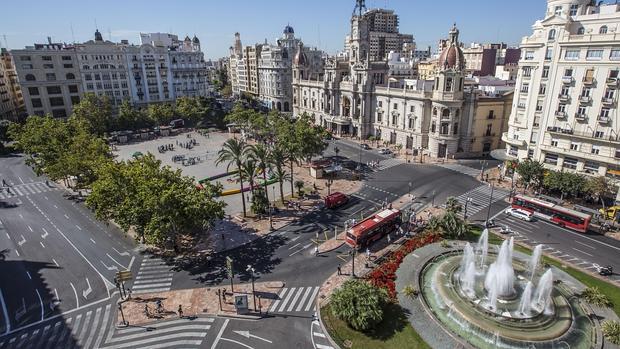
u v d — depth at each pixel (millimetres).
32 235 62094
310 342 39125
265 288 47688
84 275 50969
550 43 73938
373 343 38406
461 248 55906
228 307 44219
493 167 96062
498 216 67938
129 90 158250
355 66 124000
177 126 150250
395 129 117625
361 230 56062
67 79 143125
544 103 76438
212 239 59875
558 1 77812
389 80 133375
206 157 110000
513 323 39594
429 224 61281
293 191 79875
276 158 70562
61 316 43250
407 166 98062
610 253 55062
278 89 188500
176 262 53844
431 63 181000
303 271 51188
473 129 102312
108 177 54656
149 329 41094
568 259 53562
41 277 50500
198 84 177125
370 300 40156
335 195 72500
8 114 155625
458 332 39719
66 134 85688
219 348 38500
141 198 49594
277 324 41625
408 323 41000
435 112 102875
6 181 89125
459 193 78812
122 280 43281
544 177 74062
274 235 61188
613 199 68812
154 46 160500
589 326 39906
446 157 104500
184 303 45062
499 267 44906
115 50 151250
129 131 133125
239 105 148375
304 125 91312
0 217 69000
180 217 49812
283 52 185250
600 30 68188
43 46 144750
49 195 80000
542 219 66000
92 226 65188
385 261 52938
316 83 143000
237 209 71875
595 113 68812
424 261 52125
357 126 128125
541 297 43500
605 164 68625
